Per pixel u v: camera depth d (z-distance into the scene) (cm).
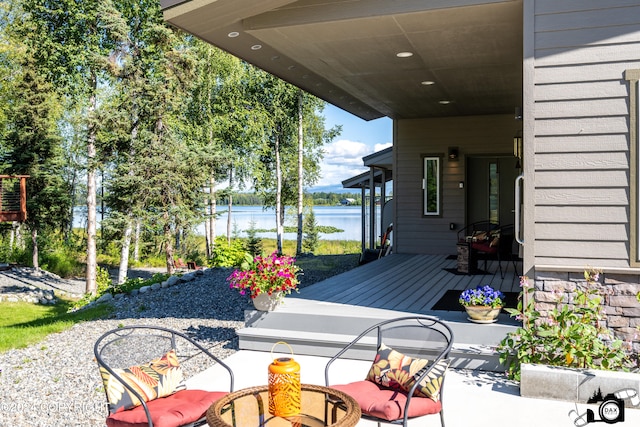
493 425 380
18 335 739
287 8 553
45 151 1958
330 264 1562
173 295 966
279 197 2544
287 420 276
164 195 1616
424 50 646
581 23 458
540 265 473
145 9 1844
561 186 467
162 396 339
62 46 1819
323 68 736
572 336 435
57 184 1973
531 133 472
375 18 530
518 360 470
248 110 2380
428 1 509
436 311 568
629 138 450
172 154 1609
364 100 962
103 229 1609
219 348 605
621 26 450
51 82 1903
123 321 792
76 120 1577
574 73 461
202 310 824
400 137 1163
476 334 505
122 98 1666
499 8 504
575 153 463
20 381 531
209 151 1658
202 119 2216
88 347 652
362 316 548
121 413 315
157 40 1695
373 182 1493
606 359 437
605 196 458
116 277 2178
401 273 884
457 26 555
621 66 451
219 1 498
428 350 502
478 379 469
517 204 486
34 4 1802
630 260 454
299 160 2395
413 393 337
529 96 471
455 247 1131
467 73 766
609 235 458
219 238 1470
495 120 1105
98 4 1753
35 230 1988
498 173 1126
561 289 470
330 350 540
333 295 681
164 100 1636
